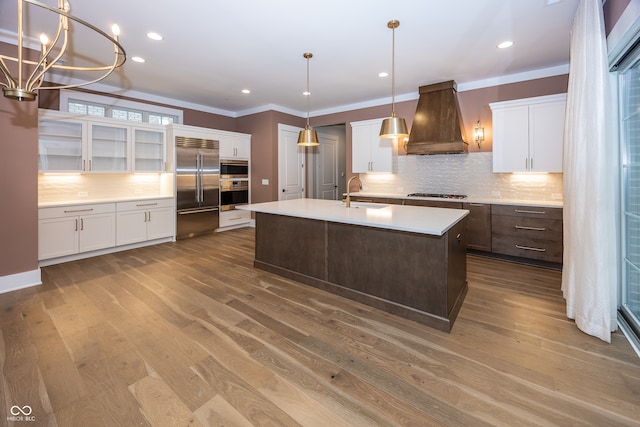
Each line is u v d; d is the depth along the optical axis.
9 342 2.09
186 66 3.99
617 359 1.91
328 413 1.50
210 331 2.27
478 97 4.58
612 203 2.14
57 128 4.02
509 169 4.11
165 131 5.22
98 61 3.79
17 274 3.05
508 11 2.70
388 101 5.52
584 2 2.20
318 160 7.29
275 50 3.50
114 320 2.42
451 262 2.38
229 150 6.06
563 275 2.70
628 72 2.27
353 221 2.49
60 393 1.62
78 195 4.48
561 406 1.53
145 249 4.69
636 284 2.30
